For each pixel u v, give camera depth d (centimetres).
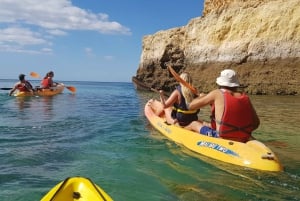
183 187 253
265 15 1378
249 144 312
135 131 459
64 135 430
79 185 184
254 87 1359
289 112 707
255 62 1390
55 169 291
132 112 687
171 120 438
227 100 321
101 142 392
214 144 328
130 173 283
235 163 300
